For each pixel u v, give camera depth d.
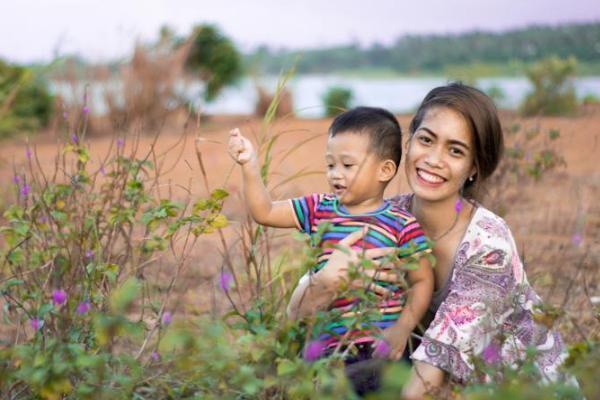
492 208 4.20
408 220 2.58
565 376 2.25
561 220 5.59
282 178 7.49
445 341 2.51
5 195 3.62
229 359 2.02
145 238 2.72
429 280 2.59
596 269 4.28
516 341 2.60
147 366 2.61
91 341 2.46
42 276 2.85
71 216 2.95
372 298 2.29
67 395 2.41
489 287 2.60
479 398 1.78
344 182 2.58
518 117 6.09
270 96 16.41
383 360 2.31
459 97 2.60
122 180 3.21
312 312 2.29
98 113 12.29
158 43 13.39
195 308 3.28
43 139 10.51
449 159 2.60
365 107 2.68
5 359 2.29
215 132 12.48
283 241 4.74
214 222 2.51
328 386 2.01
